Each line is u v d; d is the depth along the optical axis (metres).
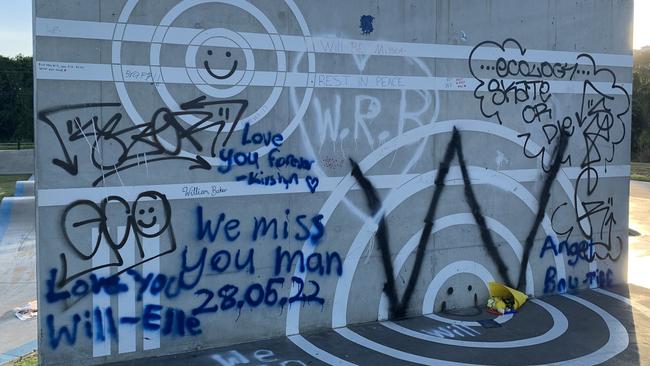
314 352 5.66
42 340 5.09
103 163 5.21
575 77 7.55
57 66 5.02
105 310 5.29
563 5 7.39
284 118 5.90
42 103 5.00
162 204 5.44
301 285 6.08
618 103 7.87
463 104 6.83
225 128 5.65
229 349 5.70
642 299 7.41
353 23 6.18
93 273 5.23
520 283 7.30
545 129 7.38
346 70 6.16
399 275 6.55
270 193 5.88
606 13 7.70
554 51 7.37
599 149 7.78
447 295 6.86
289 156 5.95
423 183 6.64
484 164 7.00
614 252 8.00
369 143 6.32
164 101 5.40
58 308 5.13
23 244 10.82
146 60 5.31
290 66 5.90
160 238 5.45
